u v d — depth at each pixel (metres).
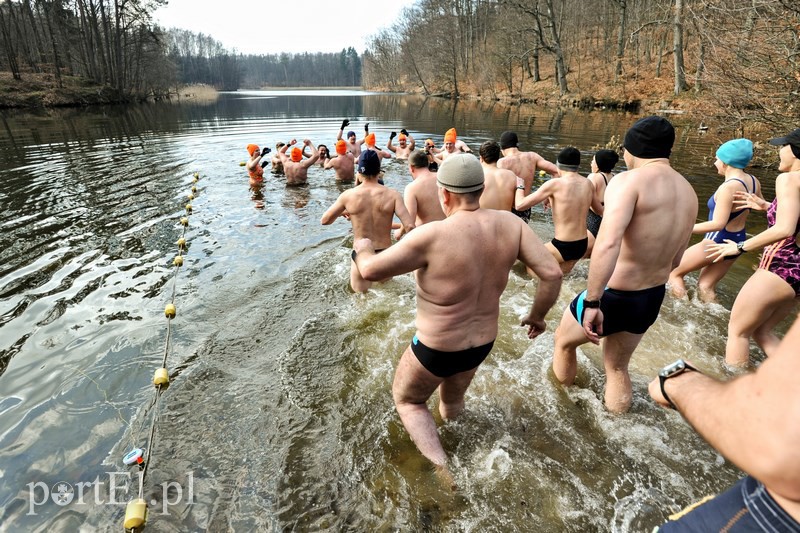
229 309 4.27
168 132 16.98
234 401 3.07
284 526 2.21
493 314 2.39
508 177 5.06
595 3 34.09
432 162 6.37
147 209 7.22
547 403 3.06
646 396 3.10
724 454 1.09
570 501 2.33
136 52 41.84
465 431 2.82
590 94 28.77
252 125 19.75
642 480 2.46
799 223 3.00
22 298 4.38
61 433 2.78
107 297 4.43
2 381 3.23
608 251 2.41
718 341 3.77
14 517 2.25
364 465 2.56
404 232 5.01
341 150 9.25
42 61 40.31
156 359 3.51
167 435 2.77
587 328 2.57
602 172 5.18
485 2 43.88
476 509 2.29
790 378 0.95
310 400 3.09
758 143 10.11
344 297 4.55
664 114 21.36
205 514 2.27
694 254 4.32
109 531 2.19
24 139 14.83
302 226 6.57
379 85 77.19
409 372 2.49
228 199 7.95
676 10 21.72
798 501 0.97
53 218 6.73
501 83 41.34
